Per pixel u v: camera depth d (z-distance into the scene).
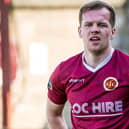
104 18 7.14
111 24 7.28
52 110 8.34
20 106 26.92
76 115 7.42
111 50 7.39
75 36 27.62
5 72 24.05
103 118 7.18
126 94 7.15
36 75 27.55
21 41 27.55
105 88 7.14
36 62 27.64
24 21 27.41
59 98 8.04
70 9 27.30
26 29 27.50
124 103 7.16
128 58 7.31
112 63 7.26
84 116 7.32
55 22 27.55
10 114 24.25
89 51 7.28
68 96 7.58
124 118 7.16
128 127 7.19
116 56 7.34
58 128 8.47
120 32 26.48
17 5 27.02
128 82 7.11
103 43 7.17
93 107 7.22
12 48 27.30
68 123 23.67
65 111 24.30
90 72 7.26
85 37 7.25
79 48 27.69
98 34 7.13
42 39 27.66
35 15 27.45
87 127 7.31
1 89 25.66
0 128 24.06
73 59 7.57
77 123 7.45
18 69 27.34
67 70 7.52
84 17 7.24
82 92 7.30
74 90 7.39
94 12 7.18
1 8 23.98
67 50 27.69
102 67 7.24
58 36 27.66
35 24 27.53
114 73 7.18
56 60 27.73
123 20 26.47
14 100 26.92
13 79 27.16
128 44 26.42
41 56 27.64
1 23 24.06
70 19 27.44
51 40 27.70
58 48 27.73
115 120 7.15
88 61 7.35
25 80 27.44
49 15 27.48
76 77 7.35
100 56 7.26
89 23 7.18
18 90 27.22
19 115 26.70
